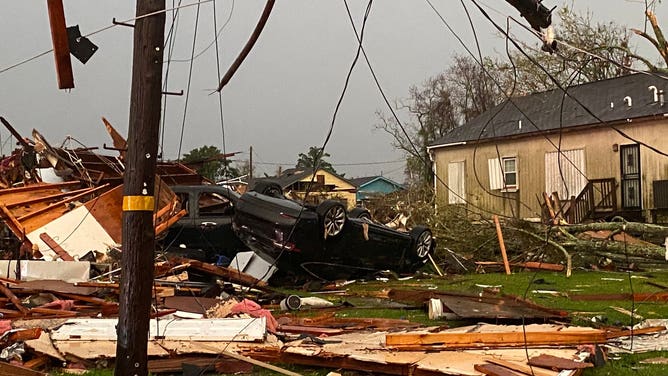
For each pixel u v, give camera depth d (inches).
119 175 677.3
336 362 231.1
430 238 638.5
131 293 193.5
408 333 249.6
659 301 427.8
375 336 271.1
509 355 228.1
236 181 738.8
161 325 264.4
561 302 421.7
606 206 995.3
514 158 1132.5
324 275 535.2
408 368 215.6
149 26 194.7
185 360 240.7
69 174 611.2
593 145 1028.5
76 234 462.6
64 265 400.5
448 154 1245.7
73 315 305.1
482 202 1175.0
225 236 538.9
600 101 1063.0
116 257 446.0
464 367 210.4
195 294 401.1
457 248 749.9
